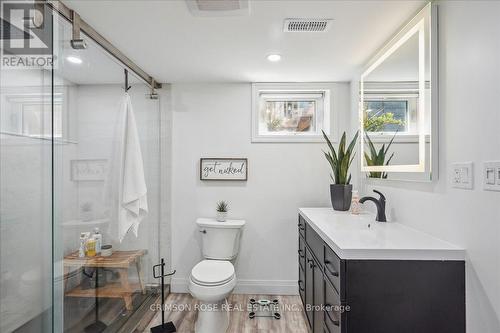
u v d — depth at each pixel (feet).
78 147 5.59
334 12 4.99
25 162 4.34
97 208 6.21
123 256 7.04
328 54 6.84
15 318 4.27
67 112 5.21
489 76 3.51
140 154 7.34
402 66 5.49
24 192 4.35
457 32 4.12
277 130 9.57
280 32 5.73
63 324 5.20
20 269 4.32
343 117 9.06
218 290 6.46
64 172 5.19
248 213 9.15
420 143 4.90
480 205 3.65
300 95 9.59
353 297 3.90
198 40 6.08
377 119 6.68
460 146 4.04
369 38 6.01
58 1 4.58
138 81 7.91
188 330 7.11
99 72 6.11
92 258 6.10
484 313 3.57
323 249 5.08
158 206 9.09
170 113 9.20
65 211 5.27
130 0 4.58
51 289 4.75
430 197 4.76
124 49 6.54
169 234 9.19
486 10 3.55
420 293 3.90
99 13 4.99
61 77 5.01
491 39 3.48
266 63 7.43
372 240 4.38
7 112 4.06
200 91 9.21
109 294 6.63
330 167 9.09
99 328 6.33
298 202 9.12
